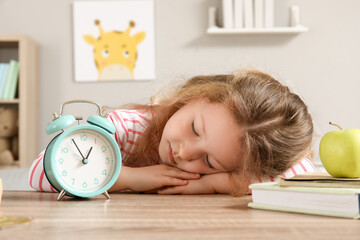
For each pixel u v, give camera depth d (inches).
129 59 128.4
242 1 120.0
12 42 117.4
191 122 43.3
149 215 27.5
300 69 127.6
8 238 20.5
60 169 35.8
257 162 42.5
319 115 128.4
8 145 118.2
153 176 43.6
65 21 129.1
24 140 113.5
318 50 127.9
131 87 128.9
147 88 128.4
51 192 43.4
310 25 127.8
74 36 128.5
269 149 42.7
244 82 45.3
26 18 128.9
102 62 128.5
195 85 48.8
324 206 27.6
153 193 44.8
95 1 128.5
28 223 24.5
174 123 44.2
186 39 128.1
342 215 26.6
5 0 128.7
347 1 128.0
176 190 43.4
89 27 128.5
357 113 128.3
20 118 113.7
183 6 128.1
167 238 20.5
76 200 35.9
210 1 127.6
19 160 113.4
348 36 128.2
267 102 43.8
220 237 20.7
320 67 127.9
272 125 43.1
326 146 34.4
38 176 43.7
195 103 44.6
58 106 128.6
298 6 128.0
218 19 127.5
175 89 54.6
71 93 128.8
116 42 128.6
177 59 128.3
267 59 127.1
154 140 51.9
